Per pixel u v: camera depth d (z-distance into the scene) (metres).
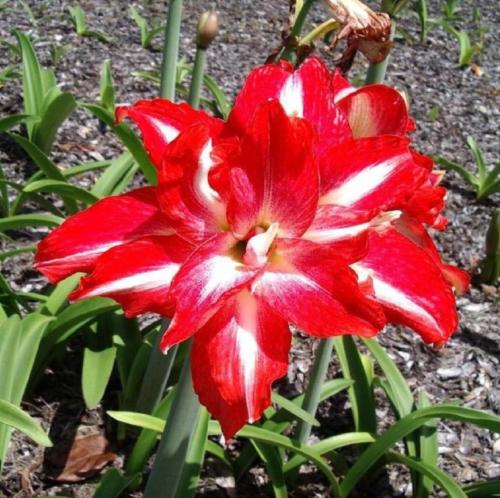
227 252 0.45
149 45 2.24
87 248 0.46
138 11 2.57
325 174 0.47
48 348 0.94
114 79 1.96
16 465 0.88
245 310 0.45
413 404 0.94
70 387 1.00
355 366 0.97
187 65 2.06
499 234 1.39
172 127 0.49
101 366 0.93
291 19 0.72
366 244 0.44
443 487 0.79
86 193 1.11
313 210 0.45
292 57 0.73
